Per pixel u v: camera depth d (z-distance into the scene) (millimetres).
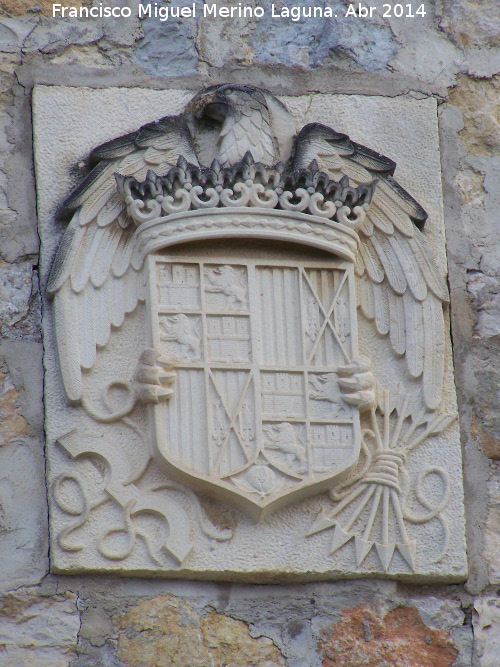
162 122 12125
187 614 11055
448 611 11438
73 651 10812
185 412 11188
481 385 12227
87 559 10977
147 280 11500
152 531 11125
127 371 11492
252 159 11734
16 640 10781
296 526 11305
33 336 11633
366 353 11930
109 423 11344
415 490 11633
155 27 12844
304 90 12844
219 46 12898
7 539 11062
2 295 11711
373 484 11523
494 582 11586
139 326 11609
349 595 11320
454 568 11469
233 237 11547
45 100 12297
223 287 11539
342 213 11766
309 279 11703
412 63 13188
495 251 12695
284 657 11055
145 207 11578
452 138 13016
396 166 12695
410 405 11844
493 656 11359
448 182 12844
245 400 11281
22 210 12000
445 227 12672
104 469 11242
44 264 11797
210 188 11586
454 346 12289
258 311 11531
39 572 10984
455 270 12555
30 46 12539
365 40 13164
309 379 11430
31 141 12234
